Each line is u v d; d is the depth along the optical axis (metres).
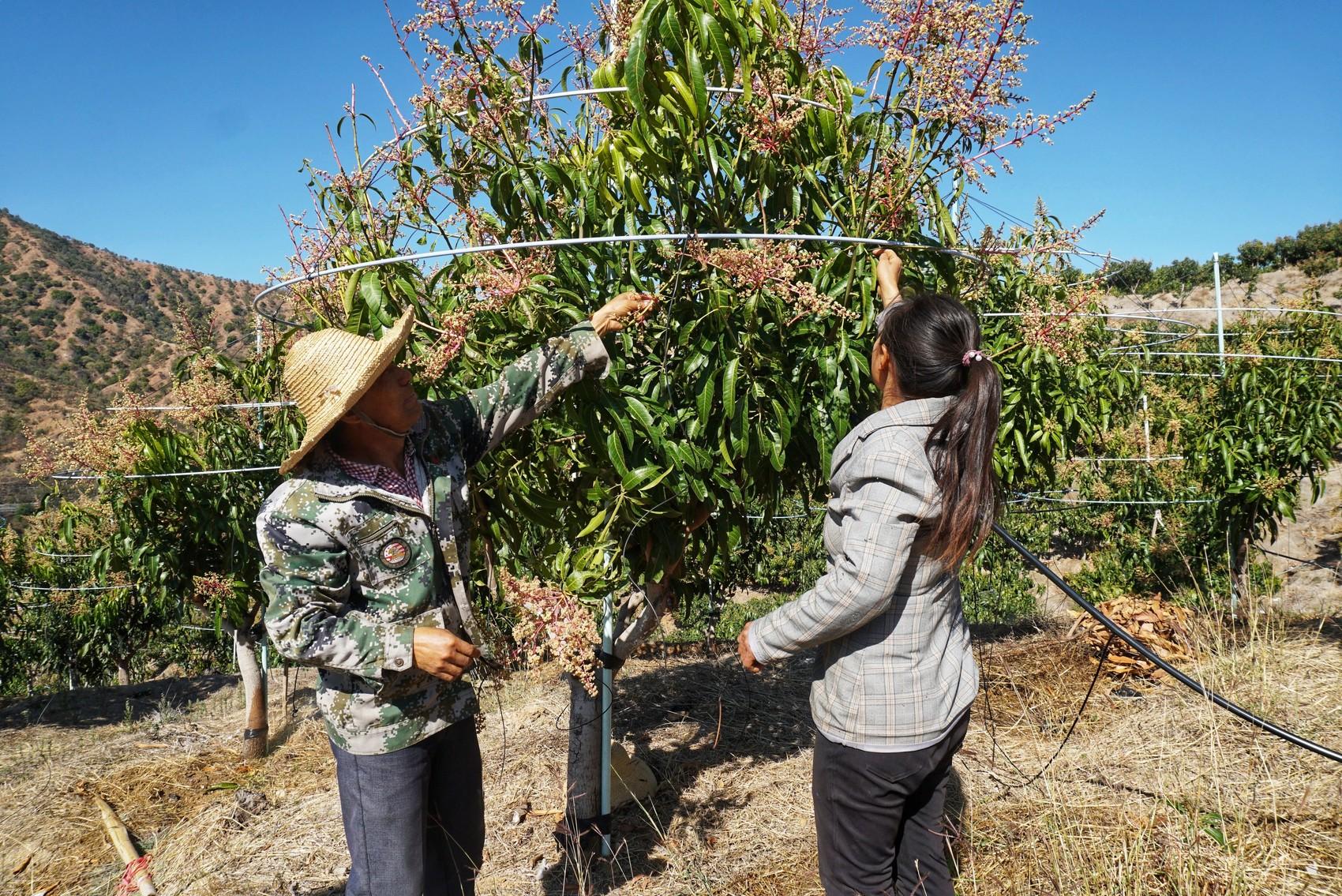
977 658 4.80
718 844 2.83
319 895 2.85
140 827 3.96
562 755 3.61
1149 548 7.07
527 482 2.41
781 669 4.84
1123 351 5.18
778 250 1.98
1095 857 2.29
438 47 1.95
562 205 2.07
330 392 1.56
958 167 2.13
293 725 5.43
